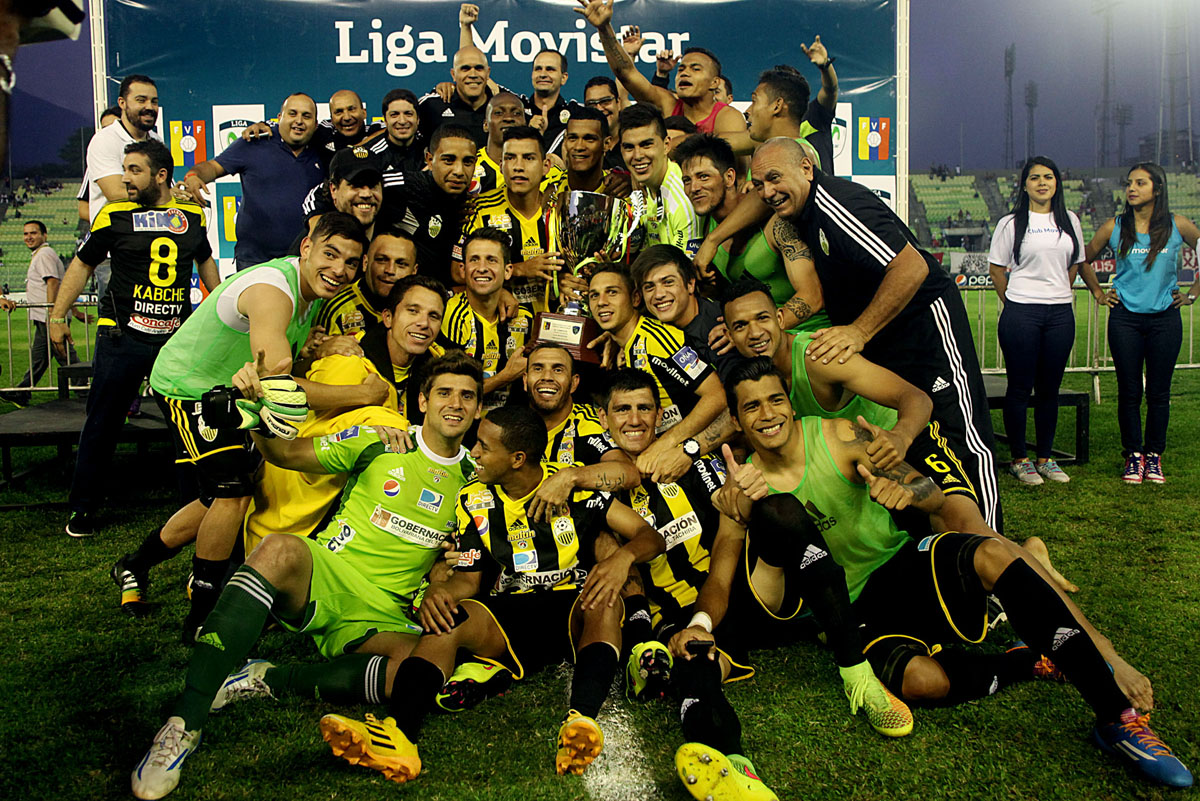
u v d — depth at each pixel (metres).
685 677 2.71
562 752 2.57
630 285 4.09
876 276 3.79
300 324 3.67
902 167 8.30
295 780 2.56
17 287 33.09
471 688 2.99
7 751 2.70
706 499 3.92
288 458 3.18
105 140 6.57
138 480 6.53
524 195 4.76
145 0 7.63
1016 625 2.74
